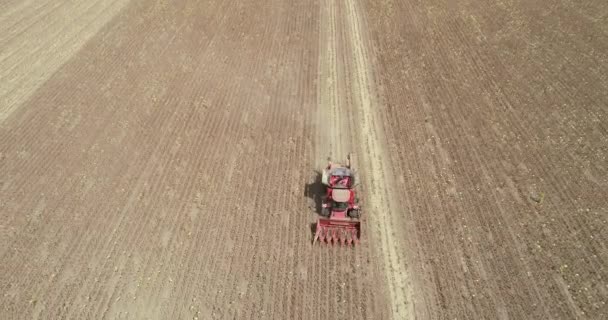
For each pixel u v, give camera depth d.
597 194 14.98
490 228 14.30
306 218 14.99
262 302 12.48
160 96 21.17
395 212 15.14
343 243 13.95
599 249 13.29
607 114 18.22
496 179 16.03
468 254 13.59
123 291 12.86
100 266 13.56
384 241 14.17
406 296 12.62
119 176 16.86
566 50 22.48
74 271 13.44
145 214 15.27
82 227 14.86
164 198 15.87
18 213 15.45
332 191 13.92
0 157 17.94
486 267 13.18
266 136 18.70
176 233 14.55
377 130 18.95
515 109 19.17
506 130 18.16
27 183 16.67
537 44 23.23
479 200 15.31
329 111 20.16
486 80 21.16
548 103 19.23
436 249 13.83
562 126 17.95
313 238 14.25
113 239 14.42
